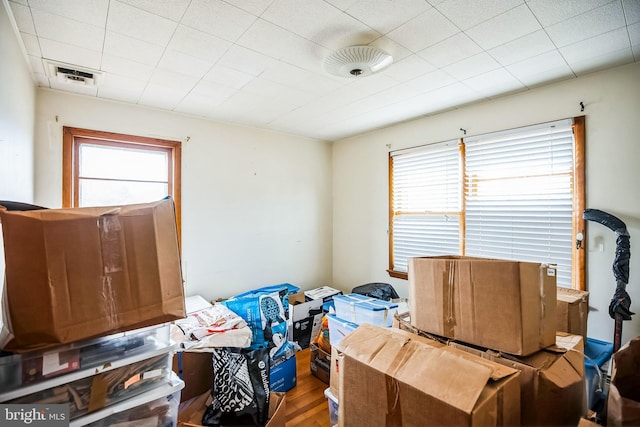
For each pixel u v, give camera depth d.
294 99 2.69
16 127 1.65
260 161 3.60
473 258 1.57
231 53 1.90
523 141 2.54
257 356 1.89
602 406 1.19
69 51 1.85
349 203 4.09
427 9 1.49
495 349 1.24
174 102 2.72
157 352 1.23
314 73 2.18
